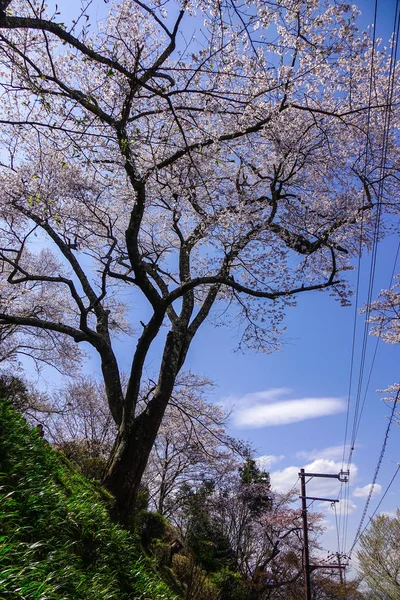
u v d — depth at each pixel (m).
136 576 6.76
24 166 11.49
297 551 25.53
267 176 12.46
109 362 11.81
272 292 11.45
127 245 10.88
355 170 13.11
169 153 11.04
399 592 27.53
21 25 6.39
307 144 12.27
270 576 22.52
